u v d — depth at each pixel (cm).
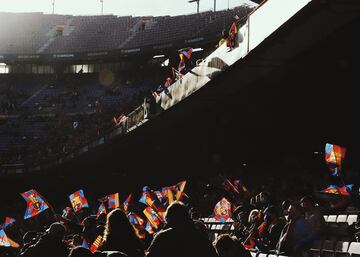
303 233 899
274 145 2920
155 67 6425
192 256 567
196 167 3838
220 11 5897
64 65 6950
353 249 845
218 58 1828
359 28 1408
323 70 1758
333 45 1535
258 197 1410
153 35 6378
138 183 4666
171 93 2441
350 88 1961
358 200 1217
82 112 6131
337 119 2317
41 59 6819
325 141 2525
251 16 1528
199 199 2581
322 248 926
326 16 1229
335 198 1273
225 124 2823
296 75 1825
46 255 725
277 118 2544
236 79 1873
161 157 4078
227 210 1381
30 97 6581
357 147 2339
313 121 2438
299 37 1399
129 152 4053
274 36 1388
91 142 4009
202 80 2002
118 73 6625
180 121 2833
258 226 1137
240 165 3309
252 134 2928
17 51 6925
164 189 1359
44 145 5481
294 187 1953
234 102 2302
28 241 1102
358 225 1016
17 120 6116
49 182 5122
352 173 1858
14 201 5144
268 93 2130
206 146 3459
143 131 3186
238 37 1639
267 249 1080
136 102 5500
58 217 1078
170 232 573
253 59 1616
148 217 1098
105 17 7125
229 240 697
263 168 3073
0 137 5838
